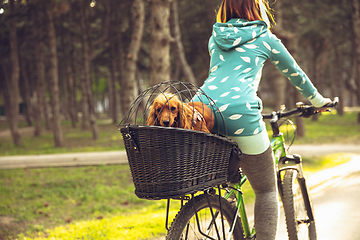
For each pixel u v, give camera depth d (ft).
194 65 77.05
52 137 61.57
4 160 30.01
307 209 9.16
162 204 16.79
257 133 6.57
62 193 20.89
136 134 5.70
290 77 7.32
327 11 56.34
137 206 17.57
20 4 45.93
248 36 6.74
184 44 69.87
